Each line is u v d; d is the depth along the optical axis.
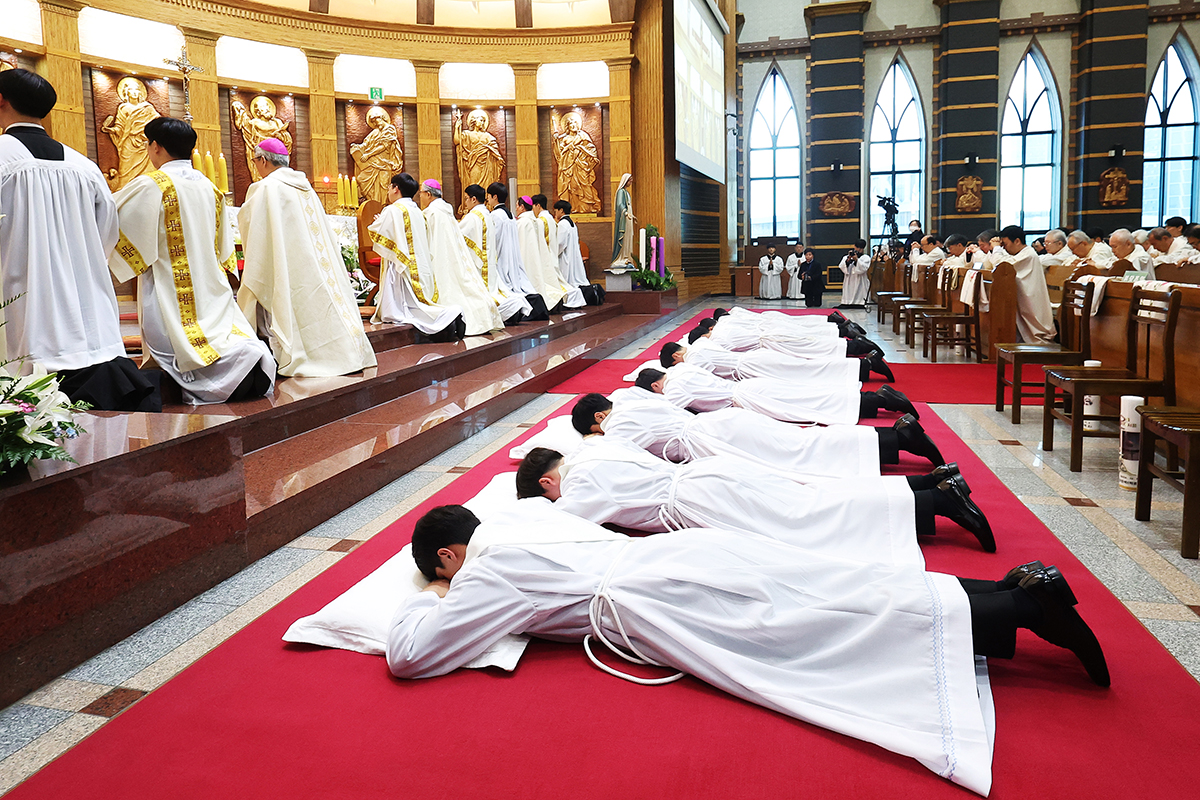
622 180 13.62
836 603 2.14
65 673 2.44
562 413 6.11
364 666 2.38
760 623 2.16
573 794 1.77
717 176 20.11
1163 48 22.58
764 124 24.69
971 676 1.97
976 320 8.79
